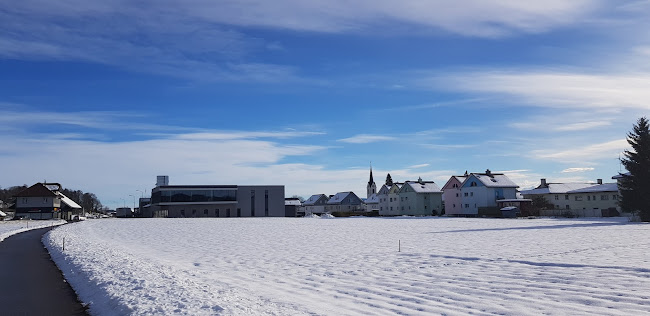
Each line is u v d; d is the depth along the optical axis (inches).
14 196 4325.8
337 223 2539.4
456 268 647.1
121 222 2908.5
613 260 666.8
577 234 1241.4
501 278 547.2
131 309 372.8
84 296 474.6
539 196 3590.1
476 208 3654.0
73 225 2468.0
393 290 494.9
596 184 3710.6
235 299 412.5
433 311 392.8
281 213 4645.7
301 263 756.0
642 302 402.0
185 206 4407.0
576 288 469.4
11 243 1263.5
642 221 2063.2
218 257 864.3
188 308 364.5
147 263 669.9
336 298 453.7
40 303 446.6
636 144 2207.2
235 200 4525.1
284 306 400.5
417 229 1748.3
